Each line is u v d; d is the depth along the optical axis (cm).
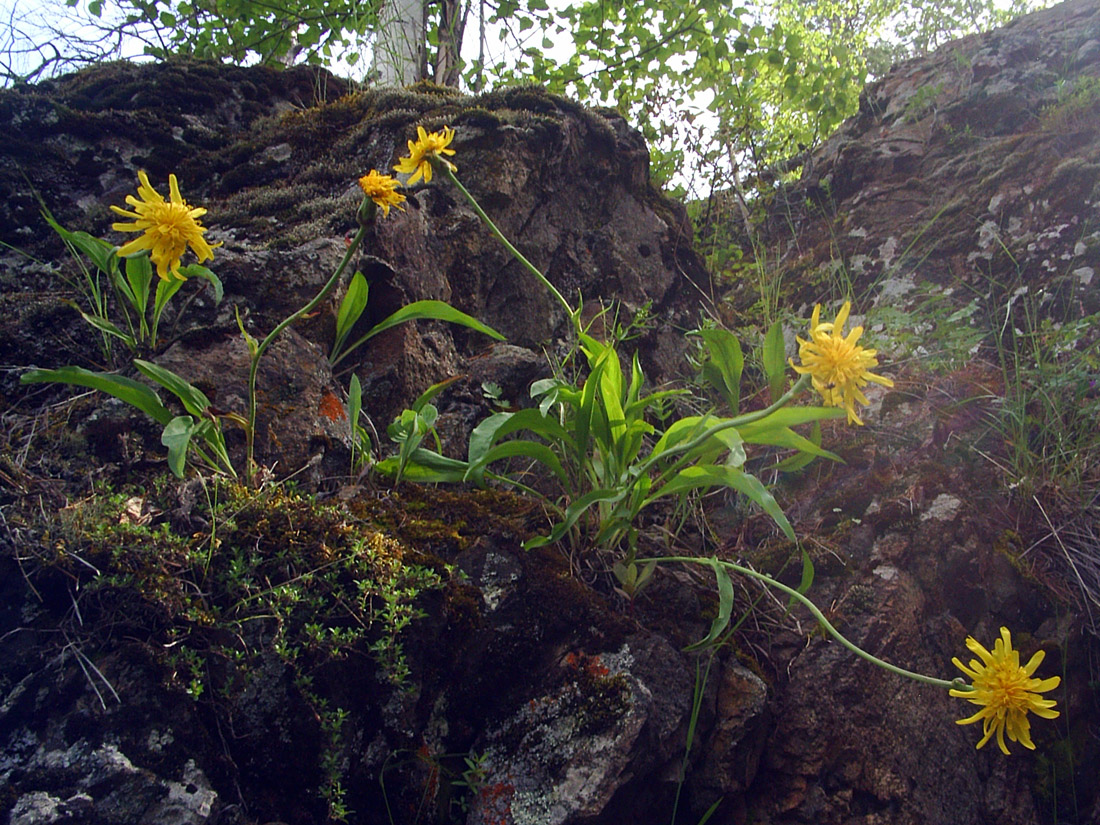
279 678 142
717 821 165
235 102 296
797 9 605
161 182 259
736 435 154
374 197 157
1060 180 286
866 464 221
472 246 250
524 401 235
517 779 148
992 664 133
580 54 408
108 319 197
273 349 190
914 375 245
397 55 343
